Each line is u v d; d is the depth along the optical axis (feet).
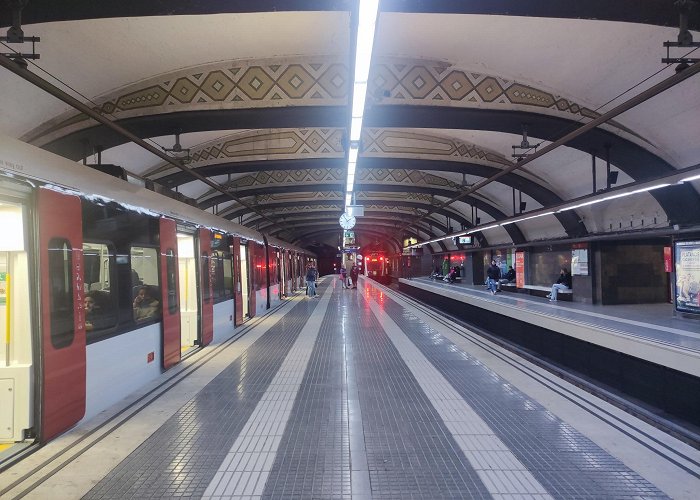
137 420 15.88
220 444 13.70
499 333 49.57
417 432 14.56
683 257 35.35
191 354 27.43
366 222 116.16
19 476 11.68
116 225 18.84
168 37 21.74
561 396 18.44
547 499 10.44
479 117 28.25
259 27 21.62
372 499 10.50
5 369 13.48
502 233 75.05
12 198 13.21
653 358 25.04
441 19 21.18
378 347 29.66
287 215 86.89
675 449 13.15
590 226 48.88
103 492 10.88
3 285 13.75
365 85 17.54
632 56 22.70
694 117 26.58
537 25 21.42
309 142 40.60
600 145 31.60
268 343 31.37
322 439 14.02
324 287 108.47
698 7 15.84
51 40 20.01
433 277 117.91
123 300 19.11
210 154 40.09
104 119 19.92
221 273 35.45
